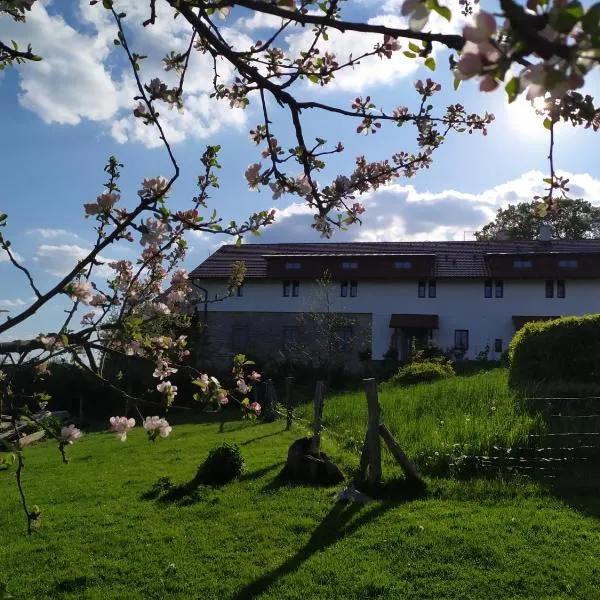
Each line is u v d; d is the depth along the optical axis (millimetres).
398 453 7586
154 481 9367
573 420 9133
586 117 1865
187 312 4062
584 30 976
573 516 6328
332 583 5223
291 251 38812
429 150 3750
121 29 2617
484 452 8172
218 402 3258
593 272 32625
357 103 3506
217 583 5402
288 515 6969
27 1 2648
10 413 2463
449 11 1146
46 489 9539
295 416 15445
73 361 2568
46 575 5824
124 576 5703
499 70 1065
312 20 2252
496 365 27781
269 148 3158
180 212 2939
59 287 2400
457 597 4840
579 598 4711
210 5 2494
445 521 6352
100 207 2580
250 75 2910
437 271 34531
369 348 34625
